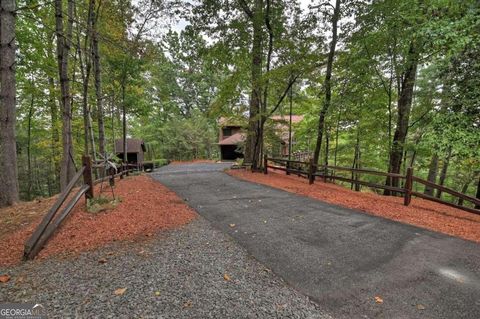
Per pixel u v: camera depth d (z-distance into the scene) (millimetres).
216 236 4168
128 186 8383
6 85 5984
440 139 6750
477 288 2775
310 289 2723
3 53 5945
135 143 23875
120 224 4516
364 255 3549
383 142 11477
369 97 10500
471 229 4645
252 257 3445
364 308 2424
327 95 10125
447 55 6551
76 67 13242
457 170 12055
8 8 5996
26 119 16766
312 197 7160
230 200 6672
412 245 3902
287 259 3402
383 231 4492
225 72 13297
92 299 2443
